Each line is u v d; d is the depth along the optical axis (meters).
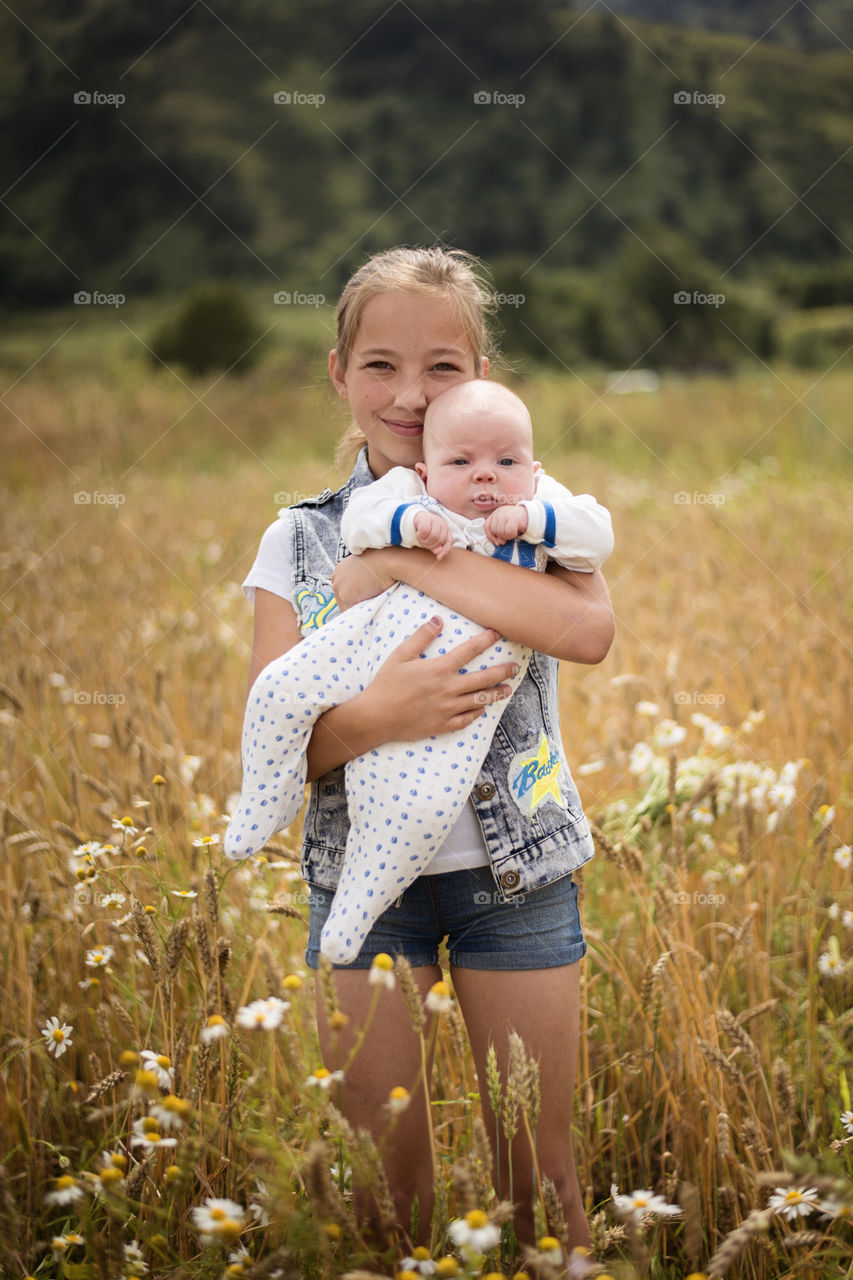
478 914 1.84
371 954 1.86
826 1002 2.79
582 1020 2.57
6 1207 1.76
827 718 3.83
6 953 2.71
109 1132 2.21
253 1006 1.58
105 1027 2.47
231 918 2.61
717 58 62.28
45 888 2.99
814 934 2.69
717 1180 2.17
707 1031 2.32
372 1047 1.83
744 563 6.25
